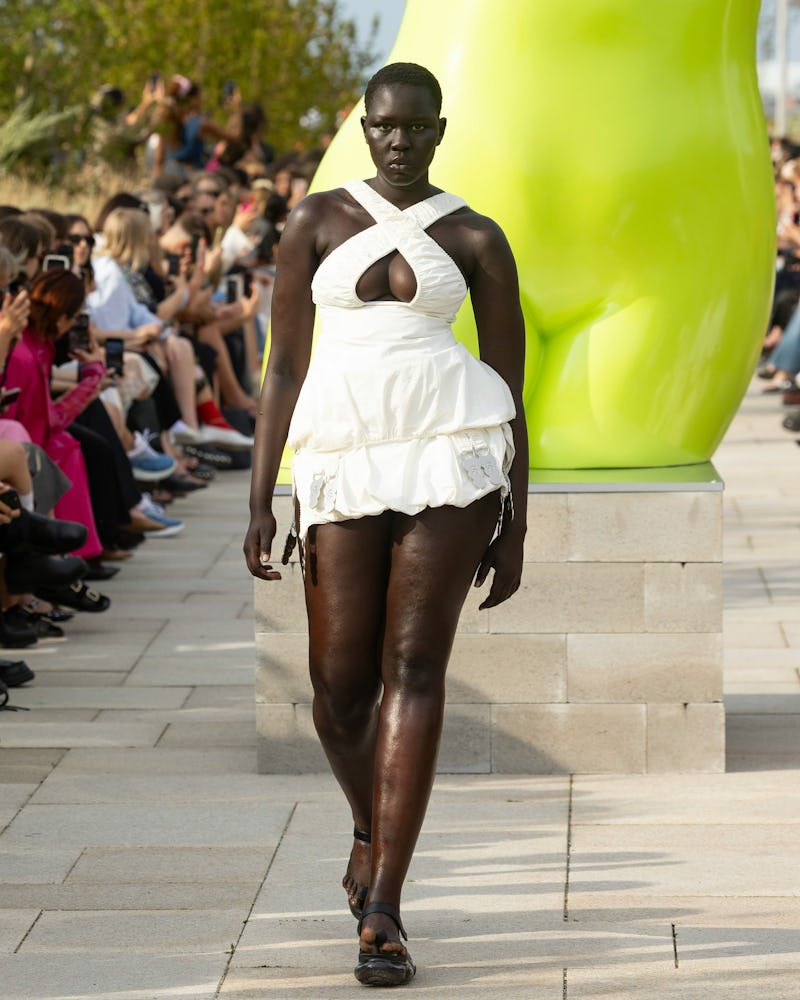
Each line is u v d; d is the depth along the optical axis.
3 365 11.60
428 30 9.09
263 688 9.08
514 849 7.98
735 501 17.83
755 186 9.02
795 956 6.79
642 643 8.90
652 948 6.87
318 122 48.16
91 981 6.62
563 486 8.78
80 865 7.83
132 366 16.33
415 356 6.49
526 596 8.91
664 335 8.94
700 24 8.80
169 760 9.39
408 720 6.45
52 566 11.82
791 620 12.65
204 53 45.34
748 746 9.49
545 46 8.74
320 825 8.33
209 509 17.69
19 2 33.25
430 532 6.45
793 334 23.84
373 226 6.54
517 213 8.80
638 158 8.73
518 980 6.59
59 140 33.03
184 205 21.69
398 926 6.46
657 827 8.23
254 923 7.16
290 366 6.75
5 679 10.95
